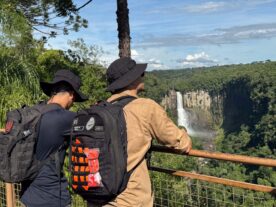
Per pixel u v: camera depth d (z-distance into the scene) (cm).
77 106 924
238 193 260
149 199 240
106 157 225
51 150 280
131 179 235
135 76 246
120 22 1009
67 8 1240
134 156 236
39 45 1309
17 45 936
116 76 247
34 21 1292
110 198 234
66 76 294
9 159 272
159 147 270
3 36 918
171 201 293
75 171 232
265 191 245
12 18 952
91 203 240
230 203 263
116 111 233
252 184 252
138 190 236
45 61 1273
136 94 254
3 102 790
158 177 298
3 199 431
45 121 278
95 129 228
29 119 276
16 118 277
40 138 278
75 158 233
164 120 239
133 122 236
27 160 274
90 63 1475
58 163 282
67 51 1414
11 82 843
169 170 287
